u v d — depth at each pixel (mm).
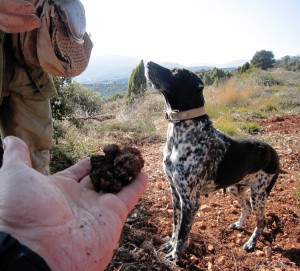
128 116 2570
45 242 323
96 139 2037
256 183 1013
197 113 876
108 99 5152
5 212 327
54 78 1543
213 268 888
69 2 687
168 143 917
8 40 702
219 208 1223
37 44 686
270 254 970
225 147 919
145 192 1295
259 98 3936
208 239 1024
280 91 4508
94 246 358
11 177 348
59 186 422
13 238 285
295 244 1032
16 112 738
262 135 2338
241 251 981
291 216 1163
